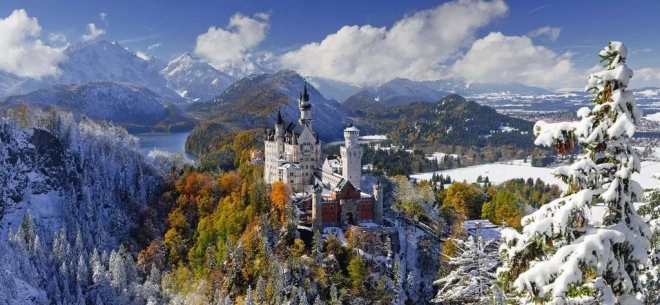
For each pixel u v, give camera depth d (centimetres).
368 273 13750
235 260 14275
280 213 15938
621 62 2294
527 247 2483
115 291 15838
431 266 15150
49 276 16512
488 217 18325
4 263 14875
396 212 18025
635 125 2156
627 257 2312
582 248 2211
